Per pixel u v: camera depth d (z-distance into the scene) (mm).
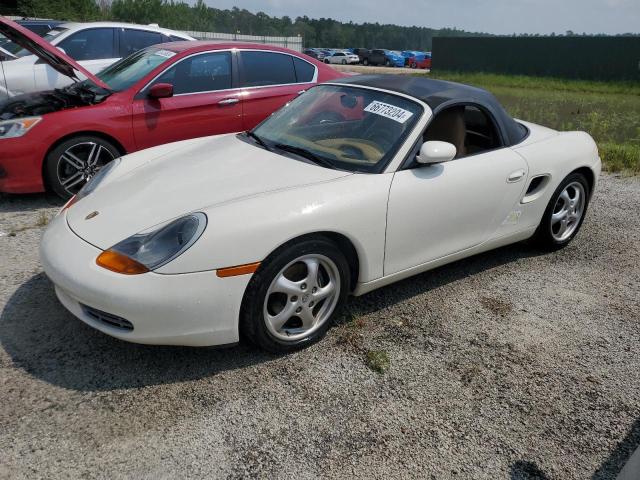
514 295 3729
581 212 4484
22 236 4320
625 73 28516
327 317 3008
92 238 2668
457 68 34781
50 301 3305
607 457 2371
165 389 2598
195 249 2480
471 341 3152
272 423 2426
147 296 2432
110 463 2172
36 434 2289
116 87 5352
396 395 2654
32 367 2697
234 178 3010
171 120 5375
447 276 3957
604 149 8164
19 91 7066
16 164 4758
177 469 2160
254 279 2635
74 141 4945
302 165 3158
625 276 4125
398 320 3318
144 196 2920
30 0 29734
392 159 3160
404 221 3121
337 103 3662
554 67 30844
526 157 3814
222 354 2879
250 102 5785
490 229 3723
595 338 3271
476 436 2434
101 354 2824
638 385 2857
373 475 2189
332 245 2852
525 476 2246
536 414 2598
